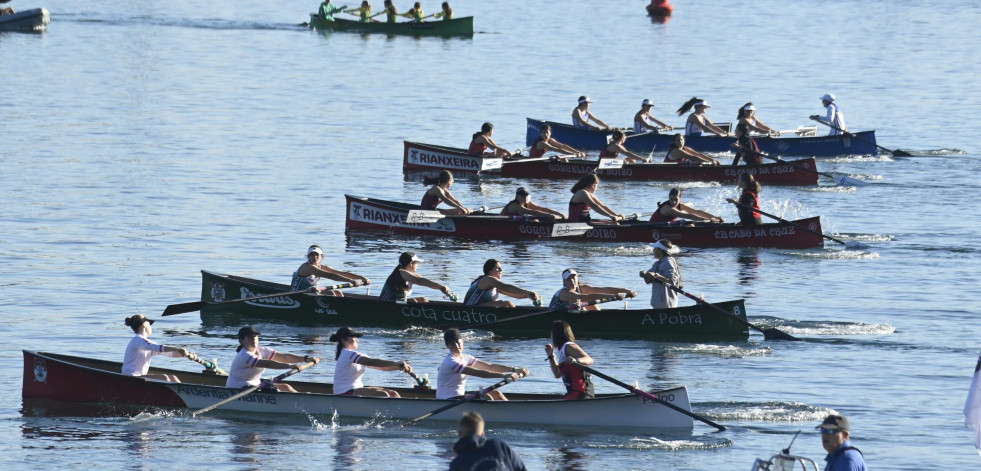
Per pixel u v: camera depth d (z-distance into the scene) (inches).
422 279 3900.1
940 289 4429.1
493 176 6914.4
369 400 2997.0
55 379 3125.0
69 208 5634.8
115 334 3745.1
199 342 3700.8
